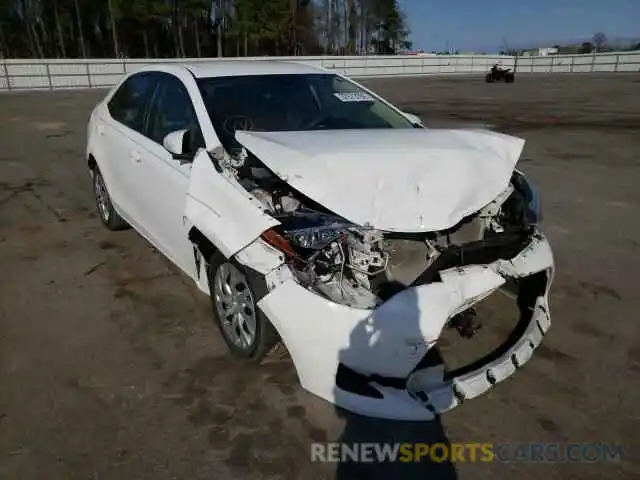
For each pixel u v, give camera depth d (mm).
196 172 2998
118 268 4250
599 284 4012
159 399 2709
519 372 2951
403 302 2355
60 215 5590
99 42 44375
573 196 6477
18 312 3555
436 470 2297
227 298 3035
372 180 2625
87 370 2941
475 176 2803
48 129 11969
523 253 2805
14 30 41000
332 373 2424
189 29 47281
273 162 2758
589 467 2312
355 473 2277
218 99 3590
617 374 2932
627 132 11531
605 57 42531
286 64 4375
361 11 56469
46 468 2277
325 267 2459
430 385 2529
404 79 35375
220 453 2373
